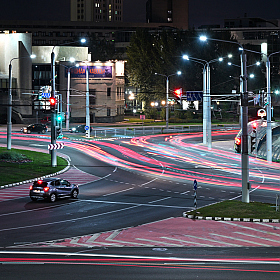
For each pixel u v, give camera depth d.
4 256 25.16
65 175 59.03
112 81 142.00
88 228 33.28
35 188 43.41
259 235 30.94
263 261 24.02
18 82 139.75
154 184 53.41
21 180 53.91
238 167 67.44
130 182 54.66
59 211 39.31
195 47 147.88
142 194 47.38
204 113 91.06
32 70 140.62
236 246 28.05
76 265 22.98
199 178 57.81
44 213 38.50
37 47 140.50
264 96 75.12
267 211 37.62
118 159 73.00
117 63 142.75
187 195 46.81
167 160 73.19
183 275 21.02
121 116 151.25
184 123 144.88
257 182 55.12
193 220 35.78
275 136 78.62
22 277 20.61
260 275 21.02
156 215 37.69
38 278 20.45
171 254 25.86
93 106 141.25
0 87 138.75
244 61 41.88
